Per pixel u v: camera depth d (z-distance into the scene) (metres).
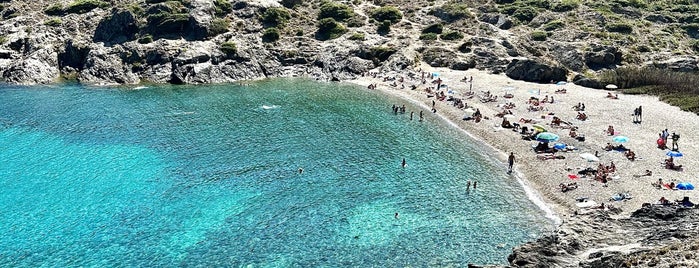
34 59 110.81
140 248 44.50
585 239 41.22
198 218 49.66
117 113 84.81
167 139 71.88
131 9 124.75
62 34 120.50
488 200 53.44
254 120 81.44
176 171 60.59
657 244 36.91
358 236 46.56
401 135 74.56
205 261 42.69
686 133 72.31
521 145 69.06
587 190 54.03
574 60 114.81
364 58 120.19
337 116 84.12
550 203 52.38
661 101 91.31
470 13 136.88
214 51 116.81
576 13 137.00
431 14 138.50
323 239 46.09
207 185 56.84
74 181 57.66
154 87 105.94
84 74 110.75
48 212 50.59
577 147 67.38
